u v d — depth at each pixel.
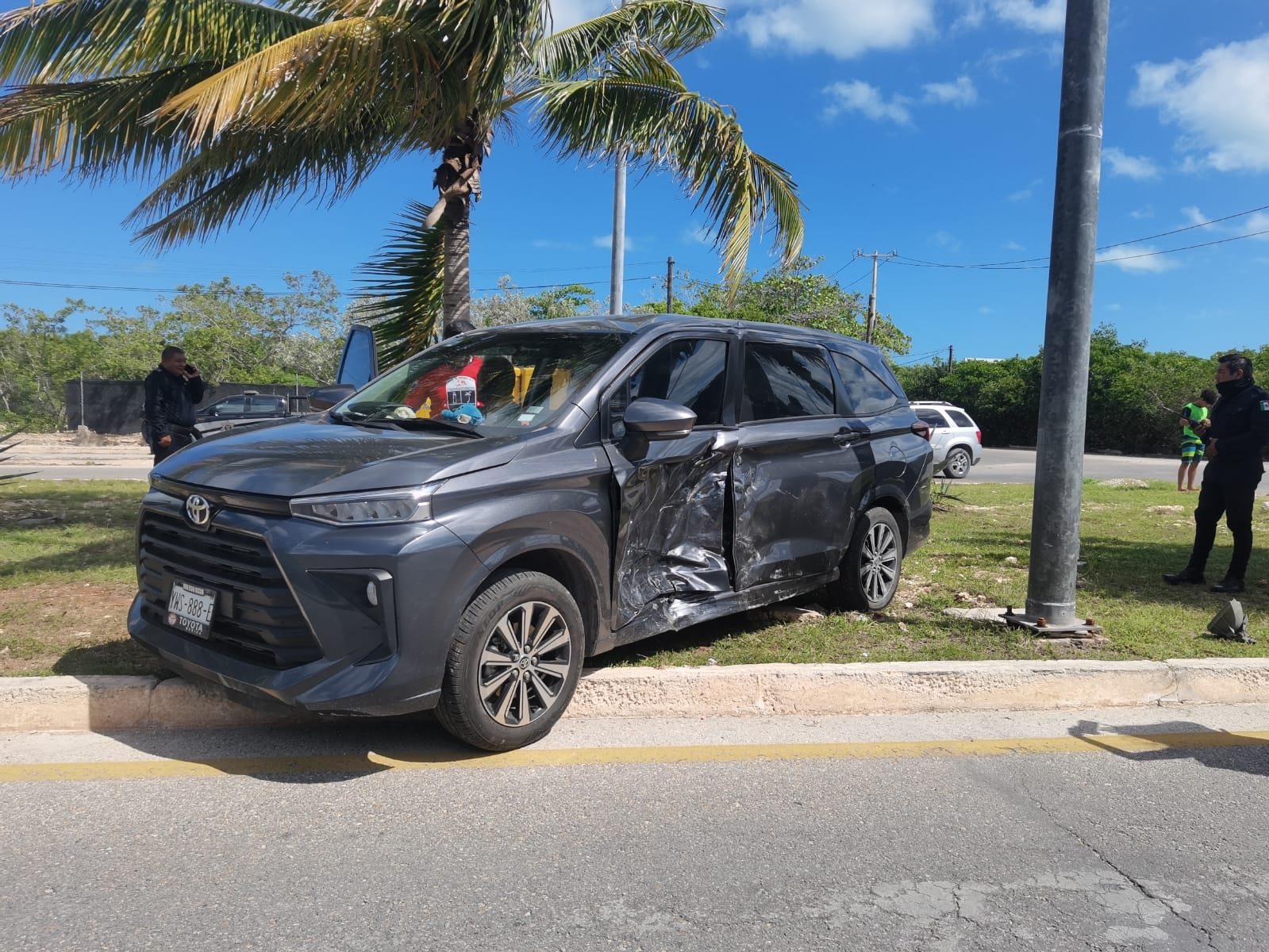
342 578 3.34
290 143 8.38
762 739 4.21
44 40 7.68
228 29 7.83
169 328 42.00
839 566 5.83
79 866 2.92
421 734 4.11
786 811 3.49
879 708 4.66
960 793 3.70
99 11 7.62
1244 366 7.07
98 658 4.58
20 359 37.88
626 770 3.81
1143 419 34.94
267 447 3.94
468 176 8.75
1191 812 3.57
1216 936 2.72
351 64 6.57
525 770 3.77
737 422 5.05
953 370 46.75
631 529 4.33
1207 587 7.32
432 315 10.02
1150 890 2.98
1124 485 17.66
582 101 9.08
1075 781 3.85
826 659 5.04
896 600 6.64
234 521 3.49
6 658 4.55
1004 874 3.05
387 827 3.25
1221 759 4.12
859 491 5.84
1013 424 41.00
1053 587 5.63
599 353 4.57
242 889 2.82
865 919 2.76
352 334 8.96
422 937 2.59
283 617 3.37
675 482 4.58
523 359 4.71
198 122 6.27
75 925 2.60
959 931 2.71
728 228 8.99
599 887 2.89
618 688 4.45
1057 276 5.48
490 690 3.72
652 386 4.60
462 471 3.66
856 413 6.05
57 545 7.84
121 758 3.76
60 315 41.59
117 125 8.12
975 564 8.27
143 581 3.98
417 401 4.62
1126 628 5.86
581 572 4.13
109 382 29.83
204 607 3.62
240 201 8.98
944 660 5.00
